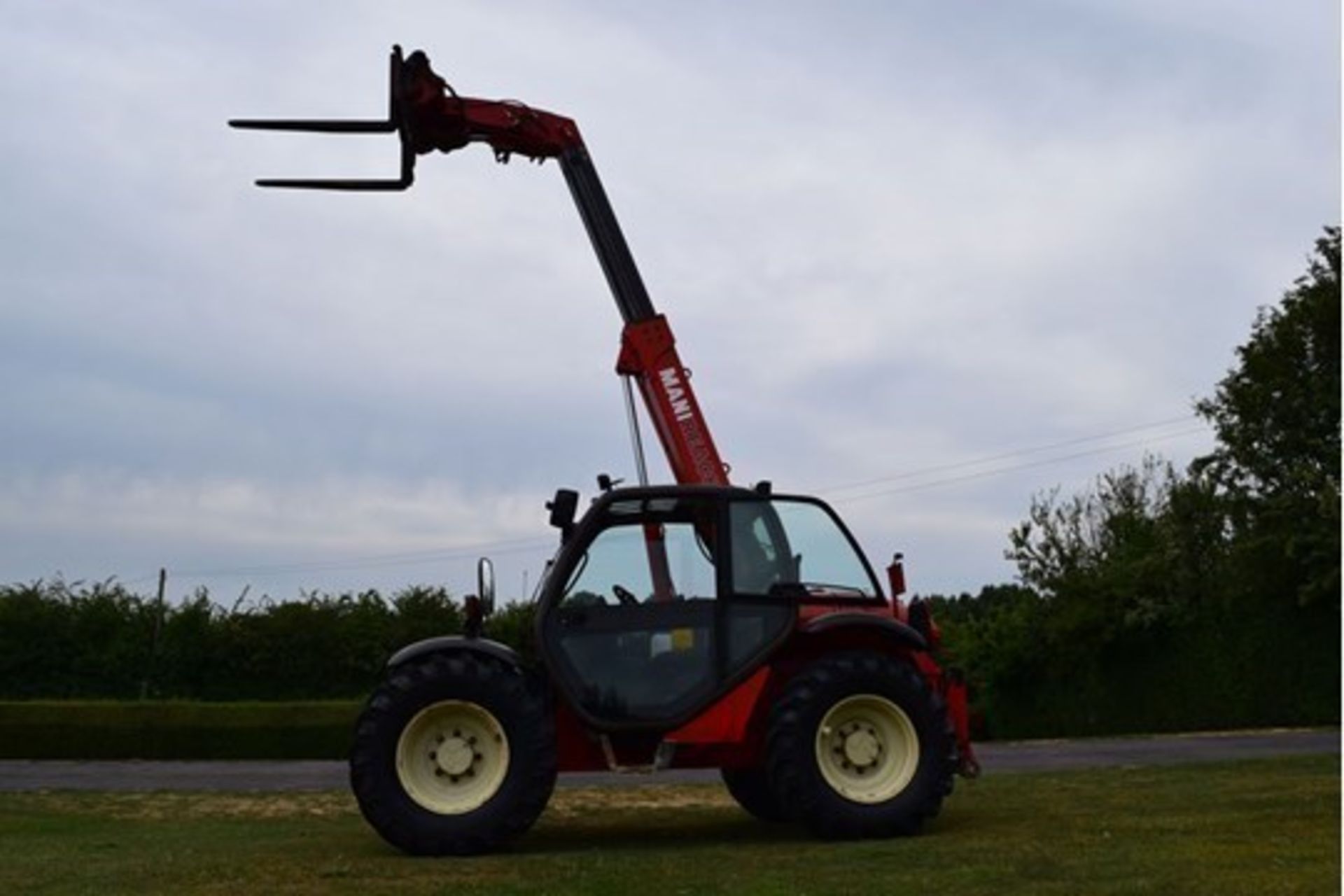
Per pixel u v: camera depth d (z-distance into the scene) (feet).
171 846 27.78
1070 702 105.40
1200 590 98.27
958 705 28.17
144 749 92.94
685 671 26.09
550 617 26.25
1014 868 20.63
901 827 25.46
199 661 109.50
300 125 33.88
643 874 21.26
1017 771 43.14
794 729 25.52
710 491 26.94
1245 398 95.40
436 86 33.32
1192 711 98.27
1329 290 93.04
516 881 20.89
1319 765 39.34
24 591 109.09
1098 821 26.23
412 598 112.68
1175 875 19.61
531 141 34.12
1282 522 92.94
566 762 26.55
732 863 22.27
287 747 93.61
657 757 26.05
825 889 19.38
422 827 24.70
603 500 26.86
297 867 23.09
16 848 27.73
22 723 92.38
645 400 33.42
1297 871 19.80
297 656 110.22
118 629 109.50
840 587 27.27
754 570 26.61
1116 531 114.83
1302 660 94.68
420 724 25.26
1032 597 108.47
